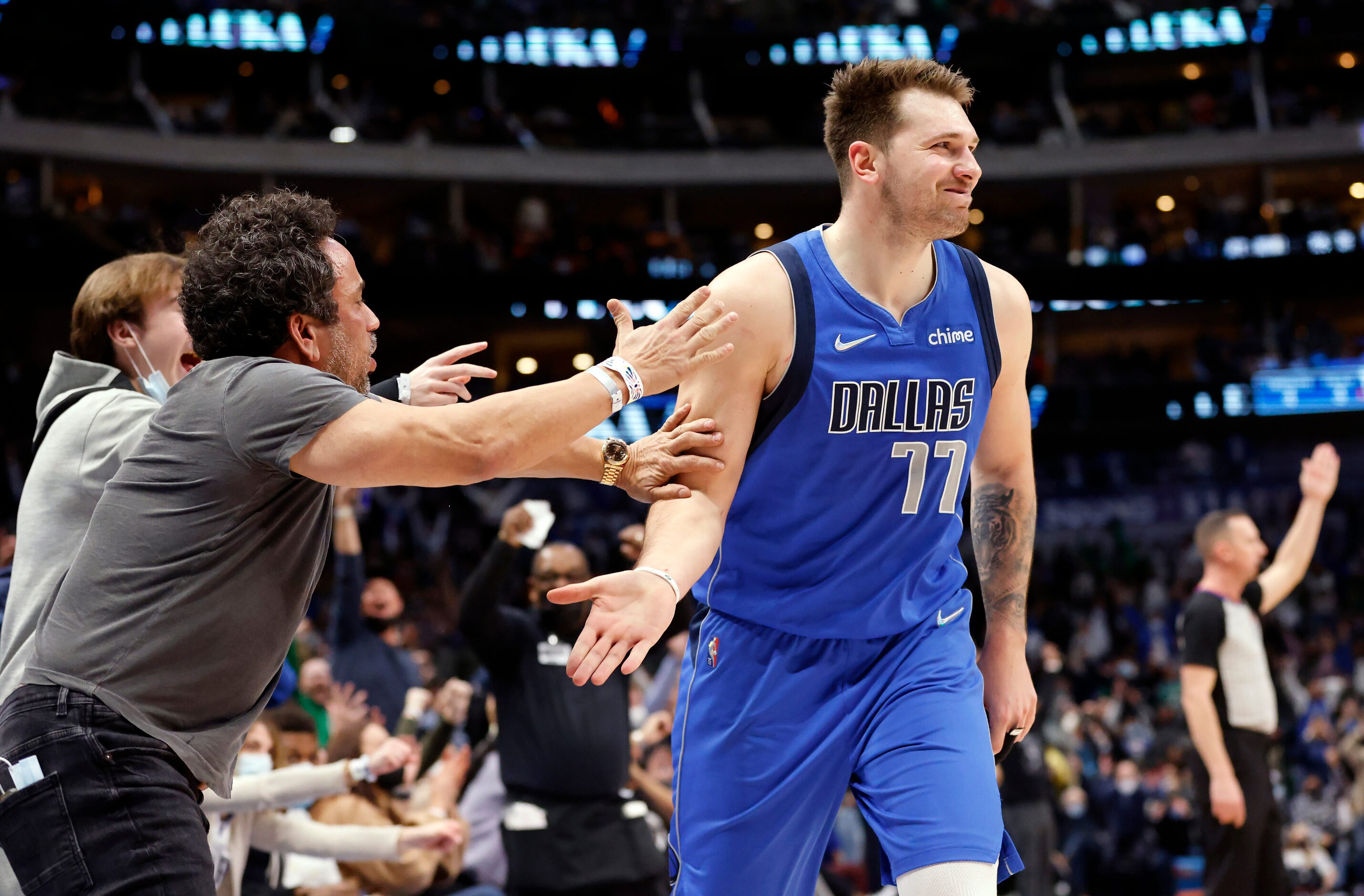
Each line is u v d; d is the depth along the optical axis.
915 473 2.35
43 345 21.22
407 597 18.52
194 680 1.96
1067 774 8.32
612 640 1.96
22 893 2.01
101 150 20.92
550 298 23.83
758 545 2.41
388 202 24.97
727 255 25.20
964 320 2.39
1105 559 20.84
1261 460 22.78
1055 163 24.58
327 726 5.14
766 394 2.32
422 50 25.16
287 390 1.91
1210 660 4.73
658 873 4.38
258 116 23.00
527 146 24.34
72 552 2.34
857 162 2.31
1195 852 9.77
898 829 2.24
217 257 2.04
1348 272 23.42
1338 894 9.03
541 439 1.94
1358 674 15.88
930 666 2.39
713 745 2.45
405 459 1.86
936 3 26.50
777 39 26.22
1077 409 23.62
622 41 26.06
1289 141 24.11
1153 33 25.86
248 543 1.96
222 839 3.22
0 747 1.91
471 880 4.81
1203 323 26.00
